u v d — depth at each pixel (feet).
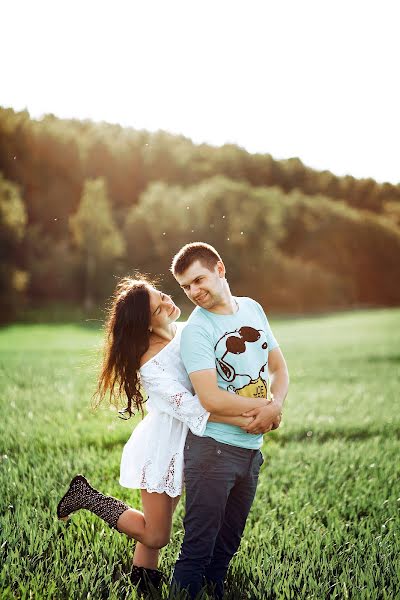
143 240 195.00
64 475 19.51
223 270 12.37
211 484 11.64
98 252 175.63
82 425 27.43
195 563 11.68
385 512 17.33
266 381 12.44
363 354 67.72
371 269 236.84
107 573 13.10
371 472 21.33
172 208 196.44
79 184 204.85
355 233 236.63
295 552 14.20
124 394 13.46
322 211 236.02
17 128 195.62
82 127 218.38
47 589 12.01
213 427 11.80
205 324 12.08
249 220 203.21
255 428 11.73
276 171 250.78
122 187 221.25
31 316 156.04
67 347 76.33
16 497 17.56
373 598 12.00
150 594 12.05
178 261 12.16
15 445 23.79
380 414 32.42
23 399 33.40
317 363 58.85
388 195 260.83
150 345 12.66
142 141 224.94
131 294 12.59
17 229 172.35
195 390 11.79
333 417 31.22
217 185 208.13
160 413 12.48
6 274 157.89
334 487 19.13
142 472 12.30
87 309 168.86
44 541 14.37
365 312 187.73
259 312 13.05
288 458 23.11
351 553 14.46
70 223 182.91
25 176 196.95
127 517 12.66
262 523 16.47
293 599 12.17
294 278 203.31
